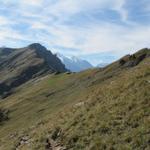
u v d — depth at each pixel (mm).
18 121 88438
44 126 39625
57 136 31906
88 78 108375
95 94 40000
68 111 38969
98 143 25672
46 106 95062
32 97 123562
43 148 31047
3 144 50188
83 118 32312
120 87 36094
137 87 32969
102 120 29344
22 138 41031
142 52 97688
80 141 27906
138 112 27406
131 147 22906
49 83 141000
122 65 96062
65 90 113938
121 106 30188
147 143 22641
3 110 116625
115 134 25844
